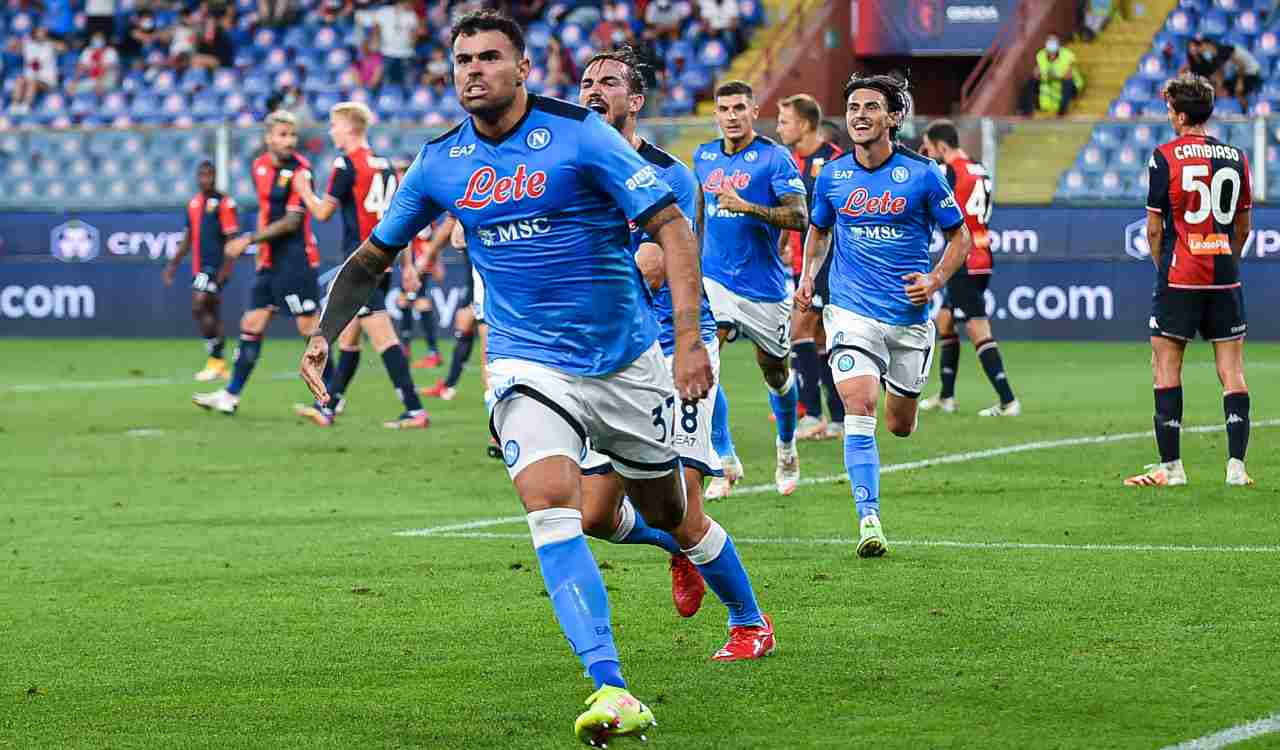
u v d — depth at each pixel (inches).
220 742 621.3
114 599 882.1
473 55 611.8
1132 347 2628.0
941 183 1029.8
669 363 964.0
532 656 748.6
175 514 1170.6
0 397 2031.3
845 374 1014.4
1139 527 1058.7
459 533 1082.1
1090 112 3324.3
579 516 622.5
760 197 1206.3
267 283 1797.5
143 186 3026.6
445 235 1692.9
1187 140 1191.6
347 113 1684.3
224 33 3718.0
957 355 1809.8
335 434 1660.9
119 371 2389.3
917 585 885.2
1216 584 875.4
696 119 2891.2
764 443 1561.3
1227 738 600.4
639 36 3523.6
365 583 918.4
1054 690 670.5
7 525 1126.4
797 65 3442.4
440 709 661.9
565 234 625.0
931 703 655.8
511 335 644.1
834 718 637.9
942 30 3444.9
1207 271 1199.6
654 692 679.7
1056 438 1542.8
